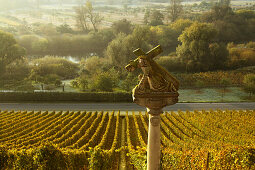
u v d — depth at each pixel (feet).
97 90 195.11
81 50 363.35
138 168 54.70
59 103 168.66
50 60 268.82
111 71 211.20
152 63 32.35
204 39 257.34
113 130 109.91
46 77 222.48
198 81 200.85
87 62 254.06
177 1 477.77
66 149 65.26
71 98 172.86
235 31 368.68
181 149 75.46
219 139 87.71
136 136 101.86
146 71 32.07
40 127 103.81
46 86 203.92
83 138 90.79
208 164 59.52
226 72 232.73
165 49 353.72
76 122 117.50
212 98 179.42
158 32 353.72
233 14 395.55
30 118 118.42
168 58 269.85
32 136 90.84
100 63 256.11
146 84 33.01
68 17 630.33
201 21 424.87
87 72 244.63
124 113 145.59
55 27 439.22
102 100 172.65
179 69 269.23
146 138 99.86
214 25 367.66
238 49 298.15
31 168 57.00
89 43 362.94
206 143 79.71
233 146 61.62
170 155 59.47
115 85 205.36
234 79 214.90
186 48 262.47
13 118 121.49
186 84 209.97
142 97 32.94
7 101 171.32
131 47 254.27
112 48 250.98
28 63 276.21
